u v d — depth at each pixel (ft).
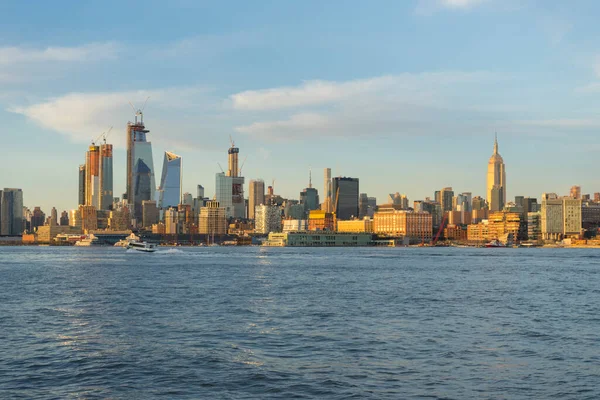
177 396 166.09
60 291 448.65
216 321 293.23
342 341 240.32
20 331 264.72
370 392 169.37
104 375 187.62
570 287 495.82
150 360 206.80
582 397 165.37
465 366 198.70
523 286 504.43
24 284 515.91
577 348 227.61
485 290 463.42
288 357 211.20
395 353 217.97
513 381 180.45
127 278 588.91
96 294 424.87
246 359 208.13
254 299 391.65
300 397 165.07
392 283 532.32
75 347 228.84
